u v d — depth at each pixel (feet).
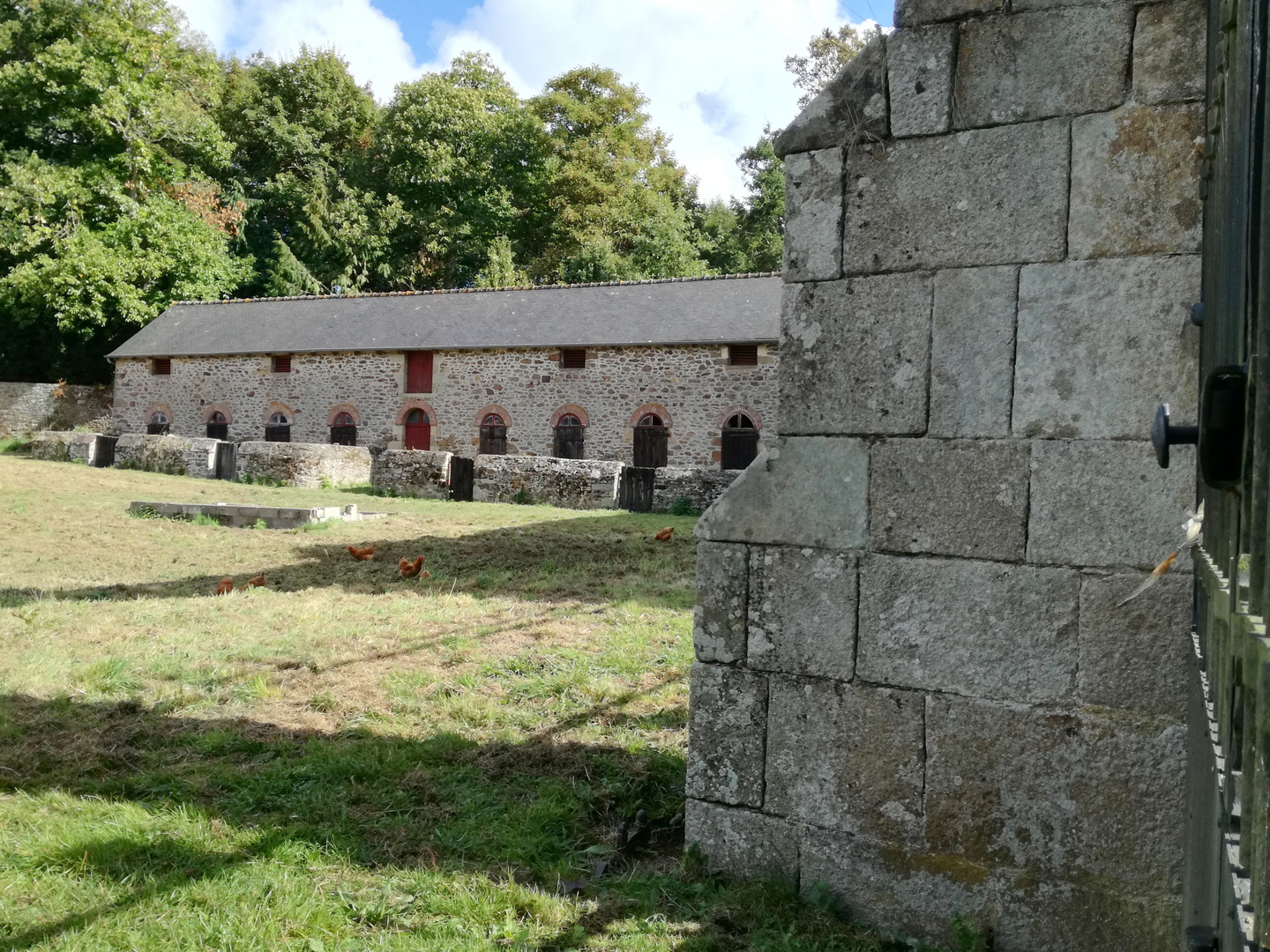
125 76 109.91
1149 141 10.03
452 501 74.13
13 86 106.73
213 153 122.31
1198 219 9.81
